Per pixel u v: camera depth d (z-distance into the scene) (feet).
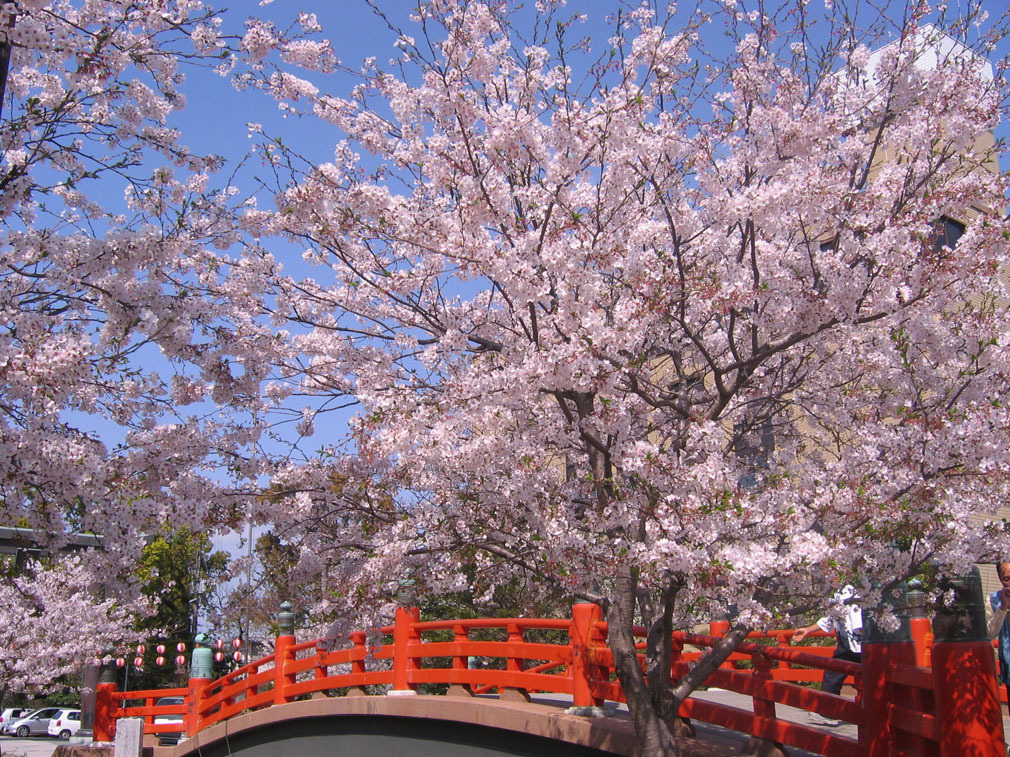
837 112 24.20
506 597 32.78
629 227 24.81
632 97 22.95
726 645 20.42
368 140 27.07
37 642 53.98
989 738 15.79
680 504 18.98
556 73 24.48
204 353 23.79
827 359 25.39
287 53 24.95
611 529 20.47
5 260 20.98
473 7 24.76
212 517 24.76
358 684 33.63
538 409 22.99
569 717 23.82
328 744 33.73
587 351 19.22
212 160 23.99
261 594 48.78
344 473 27.14
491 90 26.50
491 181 22.21
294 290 27.73
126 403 23.25
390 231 22.97
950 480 19.89
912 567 18.85
